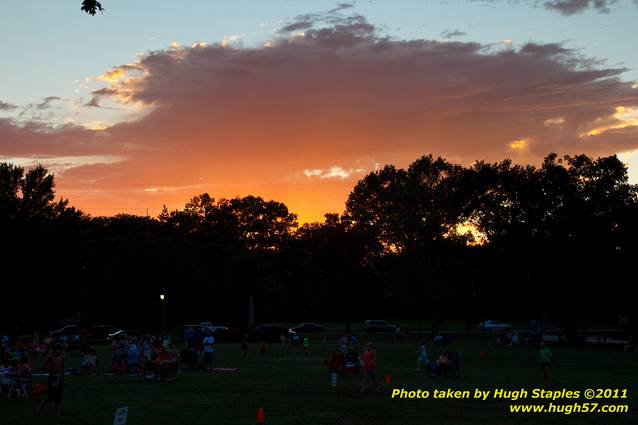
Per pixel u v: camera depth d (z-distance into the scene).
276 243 151.50
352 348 45.19
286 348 63.38
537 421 20.86
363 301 105.88
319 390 29.34
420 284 92.44
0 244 65.44
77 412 22.98
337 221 119.38
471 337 88.94
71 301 75.25
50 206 69.69
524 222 82.44
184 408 23.81
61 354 22.91
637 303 75.75
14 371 28.12
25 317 71.50
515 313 116.25
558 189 80.62
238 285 107.00
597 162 80.81
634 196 80.12
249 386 31.05
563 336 85.50
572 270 75.94
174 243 88.38
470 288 95.94
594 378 34.81
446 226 94.31
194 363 39.59
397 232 95.81
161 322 86.50
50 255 67.94
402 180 103.50
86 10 16.98
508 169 86.62
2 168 67.81
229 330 74.19
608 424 20.34
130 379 34.84
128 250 86.81
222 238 136.50
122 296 84.62
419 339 83.75
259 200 153.75
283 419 21.25
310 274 108.38
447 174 101.31
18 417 21.89
